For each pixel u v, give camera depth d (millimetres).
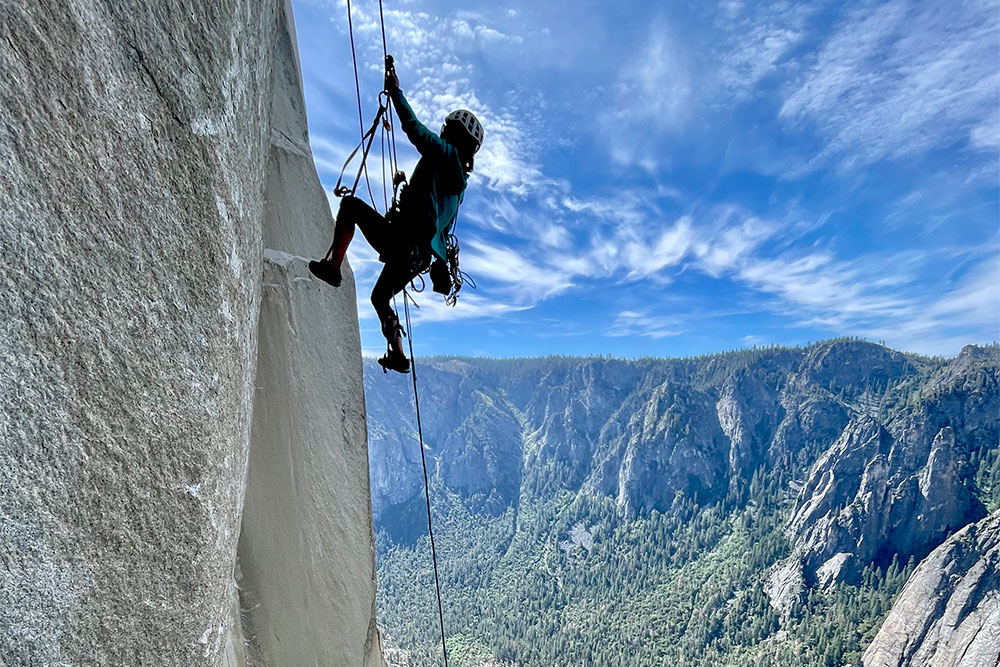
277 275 6688
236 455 3641
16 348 2010
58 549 2223
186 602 2938
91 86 2205
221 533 3277
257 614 5625
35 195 2020
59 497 2205
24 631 2129
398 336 4324
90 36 2184
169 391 2734
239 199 3418
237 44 3246
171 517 2791
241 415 3809
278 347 6570
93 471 2350
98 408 2352
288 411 6570
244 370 3812
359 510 7676
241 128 3436
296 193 7344
